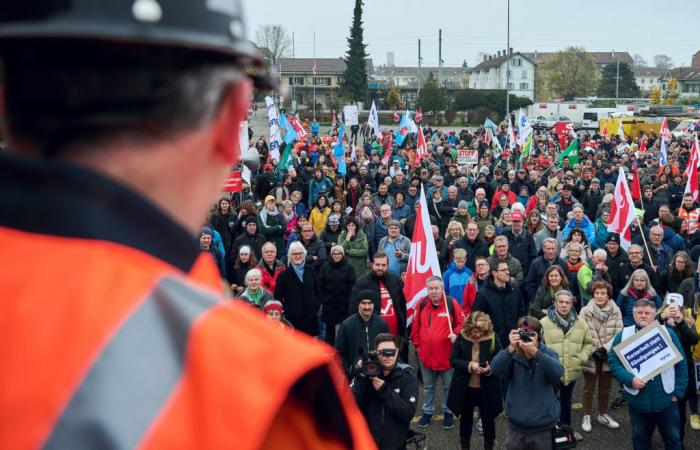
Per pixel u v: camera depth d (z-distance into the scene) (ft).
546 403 22.08
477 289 32.63
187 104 2.24
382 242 38.27
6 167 2.09
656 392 23.45
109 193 2.13
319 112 260.21
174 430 1.88
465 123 238.89
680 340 25.22
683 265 33.24
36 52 2.09
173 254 2.23
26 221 2.08
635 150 120.78
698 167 60.39
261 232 41.63
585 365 27.61
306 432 2.11
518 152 96.58
